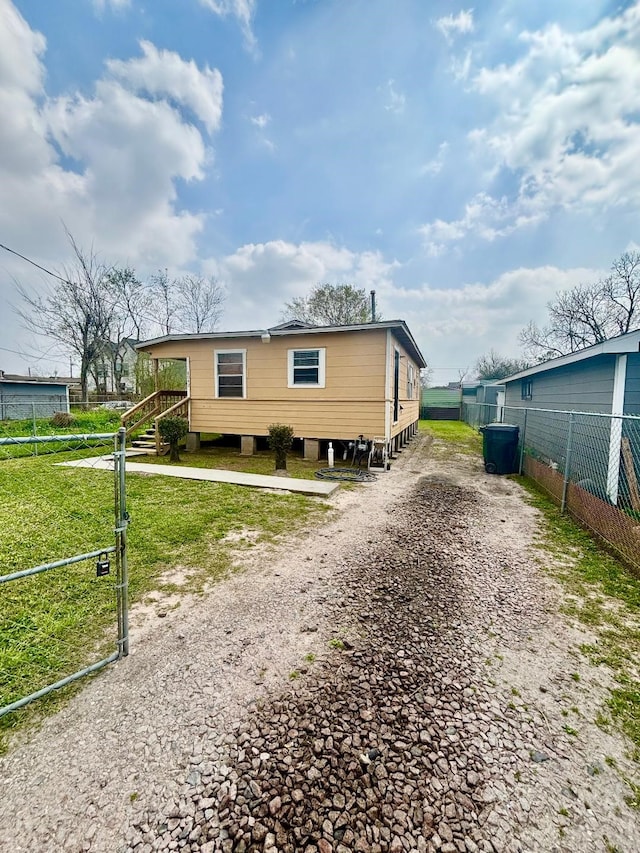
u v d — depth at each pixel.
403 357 11.78
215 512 5.13
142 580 3.34
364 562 3.75
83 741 1.77
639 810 1.50
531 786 1.58
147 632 2.61
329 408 9.09
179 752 1.72
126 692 2.07
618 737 1.82
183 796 1.53
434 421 25.64
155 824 1.43
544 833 1.41
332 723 1.88
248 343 9.77
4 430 13.00
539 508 5.64
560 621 2.78
